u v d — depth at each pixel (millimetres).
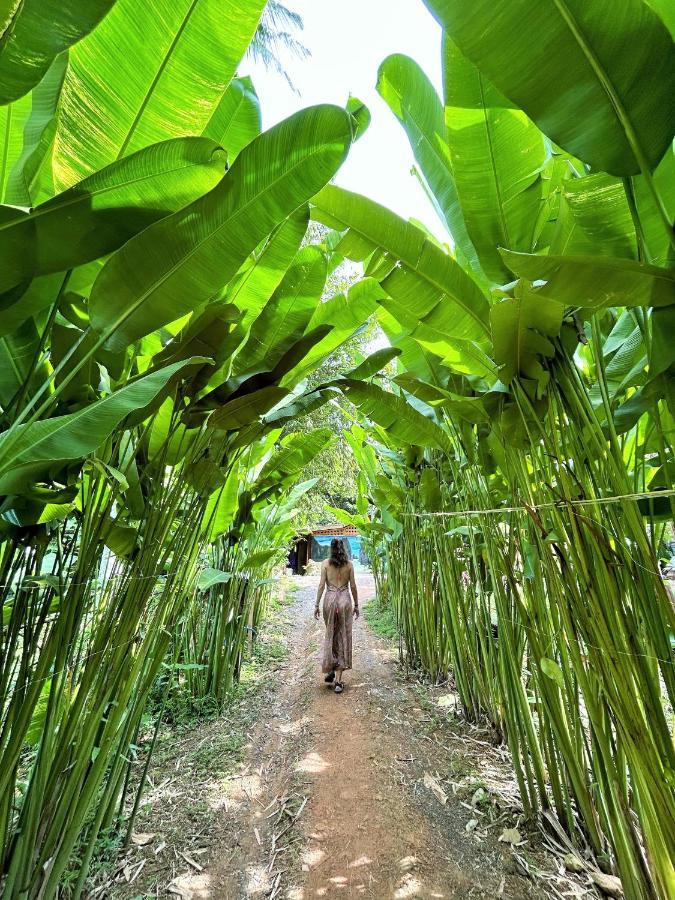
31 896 1291
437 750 2646
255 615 5074
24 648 1319
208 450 1997
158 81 1143
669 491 998
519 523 1853
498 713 2682
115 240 1119
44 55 801
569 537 1417
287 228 1618
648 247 1212
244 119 1619
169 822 2068
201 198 1054
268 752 2799
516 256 961
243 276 1766
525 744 1977
